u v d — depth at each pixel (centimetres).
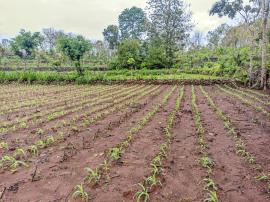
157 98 1514
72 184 477
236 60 2911
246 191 456
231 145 683
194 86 2269
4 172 526
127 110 1138
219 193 449
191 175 513
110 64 4138
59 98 1526
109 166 549
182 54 4759
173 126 870
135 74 3312
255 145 684
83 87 2177
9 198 432
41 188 464
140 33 7456
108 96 1597
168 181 489
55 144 689
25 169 539
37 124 905
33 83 2505
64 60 4038
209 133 788
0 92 1816
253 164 563
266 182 487
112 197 436
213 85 2342
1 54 5784
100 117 1002
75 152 629
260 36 2455
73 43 2694
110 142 703
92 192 451
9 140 726
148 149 651
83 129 833
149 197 436
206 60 4331
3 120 973
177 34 4697
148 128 845
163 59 4147
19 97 1576
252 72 2211
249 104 1284
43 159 588
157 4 4738
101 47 6297
